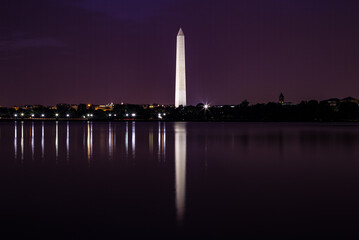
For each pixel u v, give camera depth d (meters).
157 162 28.58
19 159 30.53
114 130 92.94
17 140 53.47
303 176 21.88
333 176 21.95
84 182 19.95
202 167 25.78
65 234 11.60
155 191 17.59
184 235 11.50
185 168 25.33
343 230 11.91
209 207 14.66
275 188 18.38
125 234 11.59
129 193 17.17
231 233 11.66
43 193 17.16
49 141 51.59
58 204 15.13
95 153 35.38
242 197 16.34
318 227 12.20
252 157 31.97
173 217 13.31
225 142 49.84
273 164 27.34
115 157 32.03
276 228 12.11
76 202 15.45
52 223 12.65
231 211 14.06
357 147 41.44
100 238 11.27
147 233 11.67
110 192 17.41
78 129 99.50
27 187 18.55
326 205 14.94
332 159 30.33
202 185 19.16
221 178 21.23
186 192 17.42
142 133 76.50
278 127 116.31
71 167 25.88
